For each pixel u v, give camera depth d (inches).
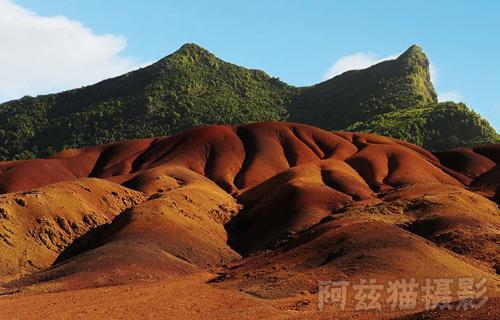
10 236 3405.5
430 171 6038.4
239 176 6476.4
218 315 1905.8
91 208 4035.4
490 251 2632.9
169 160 6747.1
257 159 6776.6
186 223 3624.5
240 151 7042.3
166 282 2610.7
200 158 6845.5
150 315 1940.2
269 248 3489.2
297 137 7426.2
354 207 3681.1
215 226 3944.4
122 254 2940.5
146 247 3097.9
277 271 2444.6
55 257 3467.0
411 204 3324.3
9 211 3558.1
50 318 1915.6
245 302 2070.6
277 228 3777.1
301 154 6993.1
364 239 2472.9
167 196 3976.4
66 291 2498.8
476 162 6796.3
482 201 3503.9
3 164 6683.1
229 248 3676.2
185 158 6776.6
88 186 4288.9
